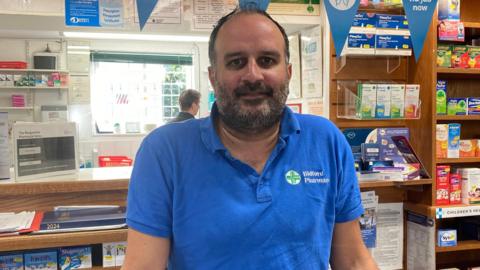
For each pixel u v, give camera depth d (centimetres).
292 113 118
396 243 267
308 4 249
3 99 518
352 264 122
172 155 109
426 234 254
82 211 195
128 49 574
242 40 103
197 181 107
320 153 117
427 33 229
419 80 257
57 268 186
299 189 111
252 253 104
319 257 112
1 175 194
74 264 187
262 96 105
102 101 580
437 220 284
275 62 106
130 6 225
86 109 558
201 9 232
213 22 234
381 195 266
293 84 280
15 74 510
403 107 243
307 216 110
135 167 112
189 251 104
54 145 199
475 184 257
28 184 180
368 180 239
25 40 526
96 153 550
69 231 175
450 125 259
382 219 264
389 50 242
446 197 256
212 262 104
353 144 257
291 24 249
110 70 579
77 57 549
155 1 184
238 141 112
